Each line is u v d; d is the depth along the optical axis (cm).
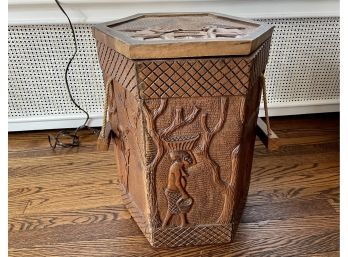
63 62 112
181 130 62
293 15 111
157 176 66
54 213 85
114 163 108
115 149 82
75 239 77
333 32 118
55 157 110
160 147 63
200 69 56
